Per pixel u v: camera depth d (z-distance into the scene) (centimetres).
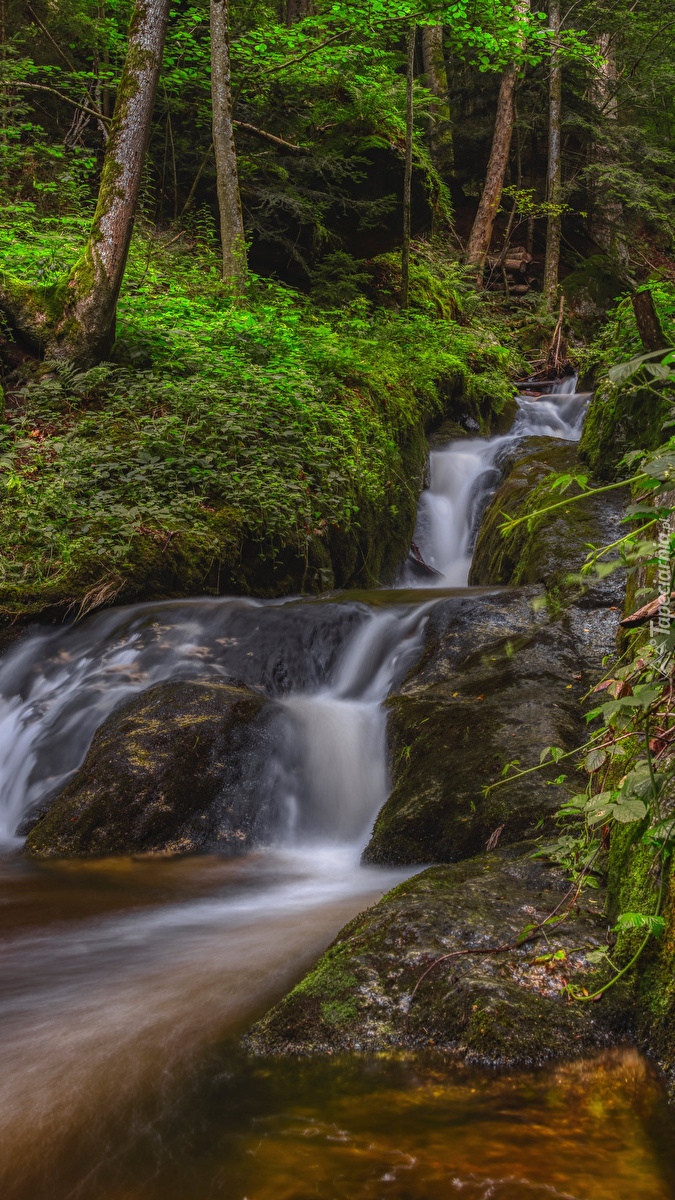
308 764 467
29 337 820
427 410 1229
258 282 1243
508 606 573
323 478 840
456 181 2342
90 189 1202
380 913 253
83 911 334
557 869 282
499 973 218
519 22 1288
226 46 1066
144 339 877
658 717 221
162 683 523
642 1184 149
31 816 459
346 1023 210
